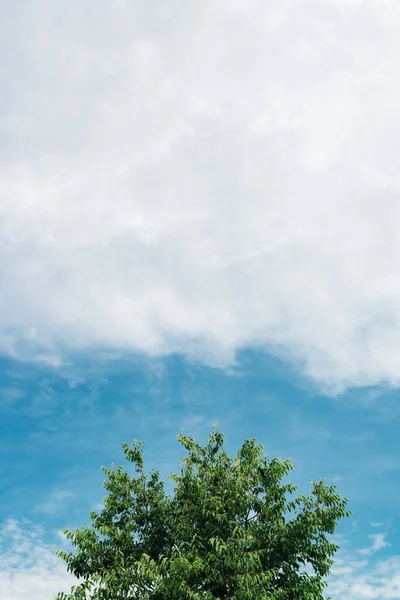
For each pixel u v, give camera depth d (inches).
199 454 746.2
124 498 728.3
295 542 655.8
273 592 616.4
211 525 650.2
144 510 722.2
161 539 695.7
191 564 594.6
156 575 599.5
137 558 672.4
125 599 609.9
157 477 759.7
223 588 619.2
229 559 598.9
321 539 675.4
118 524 714.8
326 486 697.0
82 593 618.2
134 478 749.3
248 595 576.7
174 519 695.7
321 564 666.2
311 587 633.0
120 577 618.8
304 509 684.7
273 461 712.4
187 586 586.2
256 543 649.6
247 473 697.0
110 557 676.7
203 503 668.7
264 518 675.4
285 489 693.9
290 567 657.6
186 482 709.9
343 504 684.7
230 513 666.2
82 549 677.9
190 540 656.4
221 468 710.5
